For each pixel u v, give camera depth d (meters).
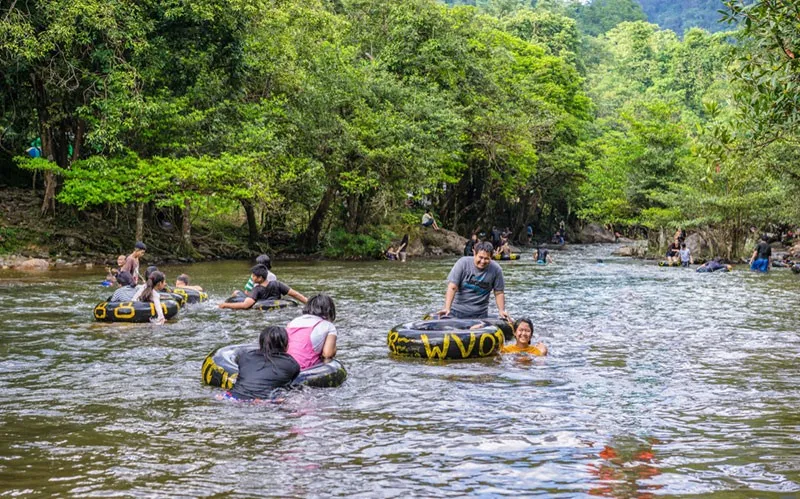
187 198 26.44
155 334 11.36
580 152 50.47
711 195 33.22
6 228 25.91
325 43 31.36
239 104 28.16
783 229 46.56
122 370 8.77
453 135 33.59
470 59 38.81
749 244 37.09
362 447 5.87
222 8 25.69
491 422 6.60
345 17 38.28
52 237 26.41
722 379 8.45
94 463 5.47
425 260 33.12
